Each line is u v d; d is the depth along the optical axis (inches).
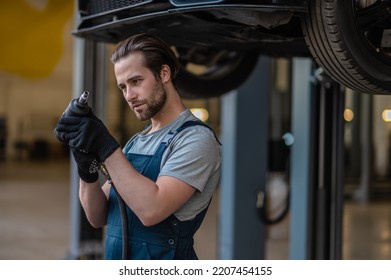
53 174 742.5
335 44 119.6
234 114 240.1
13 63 384.2
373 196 532.1
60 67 597.6
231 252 240.2
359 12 126.3
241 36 143.7
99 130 101.1
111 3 140.2
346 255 319.0
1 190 559.8
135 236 106.0
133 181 99.9
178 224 105.8
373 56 122.8
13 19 377.4
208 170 105.0
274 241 341.7
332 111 190.7
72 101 103.0
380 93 128.9
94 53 231.1
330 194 192.4
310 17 120.8
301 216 213.0
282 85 464.8
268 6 115.5
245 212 241.1
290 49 173.6
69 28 384.8
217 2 116.6
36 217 419.5
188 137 105.5
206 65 191.5
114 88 850.1
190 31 145.9
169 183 101.6
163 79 107.7
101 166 104.0
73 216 237.5
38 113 1059.3
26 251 314.7
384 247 343.0
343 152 190.4
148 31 147.3
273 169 281.7
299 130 213.6
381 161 596.1
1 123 1048.8
